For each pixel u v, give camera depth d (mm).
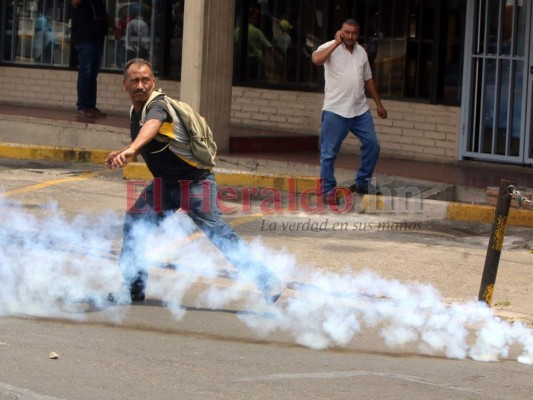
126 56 21156
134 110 9266
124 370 7625
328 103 14680
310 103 18938
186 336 8750
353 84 14609
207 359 8078
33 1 22156
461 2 17266
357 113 14734
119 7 21109
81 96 20078
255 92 19547
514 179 15906
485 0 16828
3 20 22469
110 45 21281
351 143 18234
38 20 22141
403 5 17859
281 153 17859
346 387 7496
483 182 15508
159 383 7340
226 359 8117
